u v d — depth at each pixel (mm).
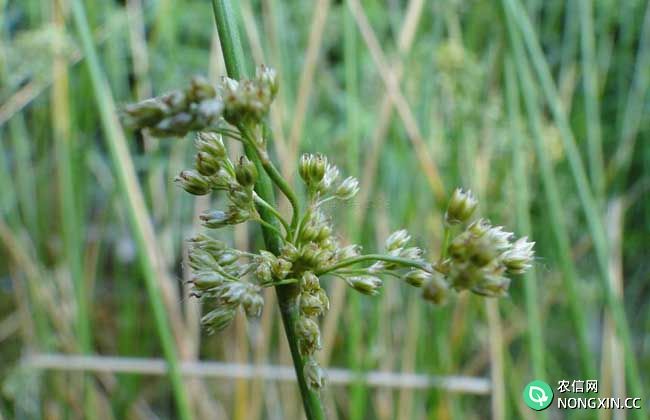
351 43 300
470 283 124
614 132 398
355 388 266
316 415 136
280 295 138
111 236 384
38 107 355
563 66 356
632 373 236
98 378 325
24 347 327
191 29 390
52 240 366
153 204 330
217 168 137
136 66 336
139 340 361
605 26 380
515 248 137
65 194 293
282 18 324
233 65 139
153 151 325
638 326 379
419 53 349
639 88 367
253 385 292
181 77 362
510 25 255
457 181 309
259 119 126
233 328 336
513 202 323
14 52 299
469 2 351
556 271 331
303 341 134
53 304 307
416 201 310
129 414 319
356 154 289
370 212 304
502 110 326
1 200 319
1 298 372
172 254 324
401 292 322
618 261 338
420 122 327
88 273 344
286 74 313
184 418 216
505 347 296
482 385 288
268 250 139
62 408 302
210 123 117
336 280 292
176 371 217
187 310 302
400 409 290
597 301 353
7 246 311
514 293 335
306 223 136
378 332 290
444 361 283
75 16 229
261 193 141
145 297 363
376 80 355
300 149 305
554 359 338
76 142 317
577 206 340
